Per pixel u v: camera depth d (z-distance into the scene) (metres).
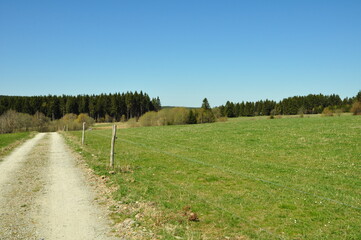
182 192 10.98
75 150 24.62
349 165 14.93
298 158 17.44
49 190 11.31
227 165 16.23
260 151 20.44
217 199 10.14
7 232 7.16
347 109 105.69
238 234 7.17
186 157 19.30
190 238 6.72
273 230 7.51
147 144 27.66
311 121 45.62
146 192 10.78
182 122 84.00
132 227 7.42
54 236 6.93
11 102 133.75
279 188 11.34
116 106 147.62
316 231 7.38
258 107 167.12
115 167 15.73
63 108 142.88
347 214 8.46
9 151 25.27
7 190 11.38
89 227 7.48
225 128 41.34
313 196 10.17
